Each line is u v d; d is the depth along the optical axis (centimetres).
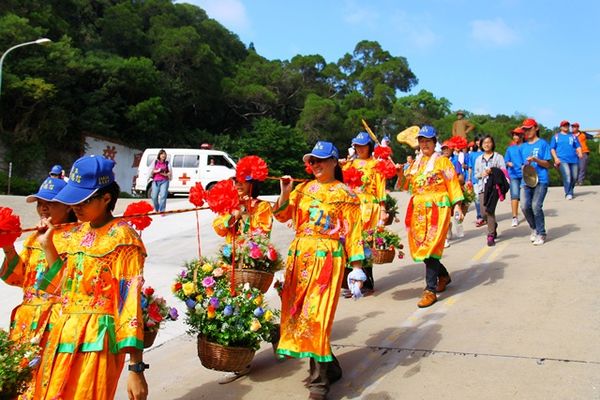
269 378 546
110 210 379
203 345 504
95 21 4559
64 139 3678
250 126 5009
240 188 620
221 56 5178
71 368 350
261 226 626
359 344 601
